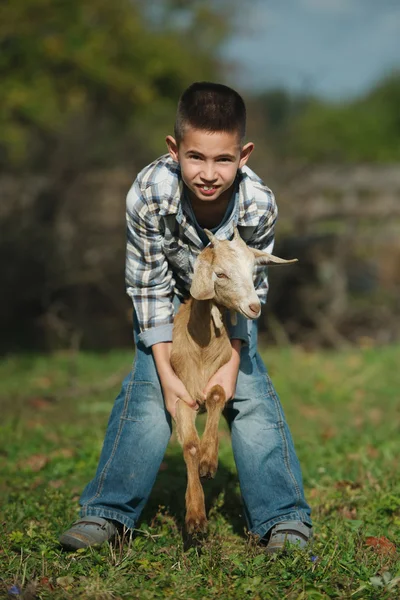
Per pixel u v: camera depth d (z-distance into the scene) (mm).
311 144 27875
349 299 16062
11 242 15781
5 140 12930
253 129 17984
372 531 4543
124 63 14344
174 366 4070
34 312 16078
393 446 6699
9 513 4871
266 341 14617
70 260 15477
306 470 5898
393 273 16188
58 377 10562
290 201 14914
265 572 3822
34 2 12672
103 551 4113
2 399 9117
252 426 4328
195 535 4059
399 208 15016
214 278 3684
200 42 15984
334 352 12922
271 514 4258
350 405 8828
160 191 4020
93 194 15938
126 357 11898
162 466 5914
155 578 3805
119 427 4340
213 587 3693
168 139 3984
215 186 3811
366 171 15359
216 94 3783
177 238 4125
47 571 3869
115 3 13914
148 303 4191
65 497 5242
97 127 16078
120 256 15539
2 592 3623
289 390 9359
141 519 4773
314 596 3574
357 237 15609
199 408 4070
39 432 7531
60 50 12891
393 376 10125
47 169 16234
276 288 15219
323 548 4160
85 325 15906
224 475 5586
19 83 12719
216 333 3980
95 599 3537
